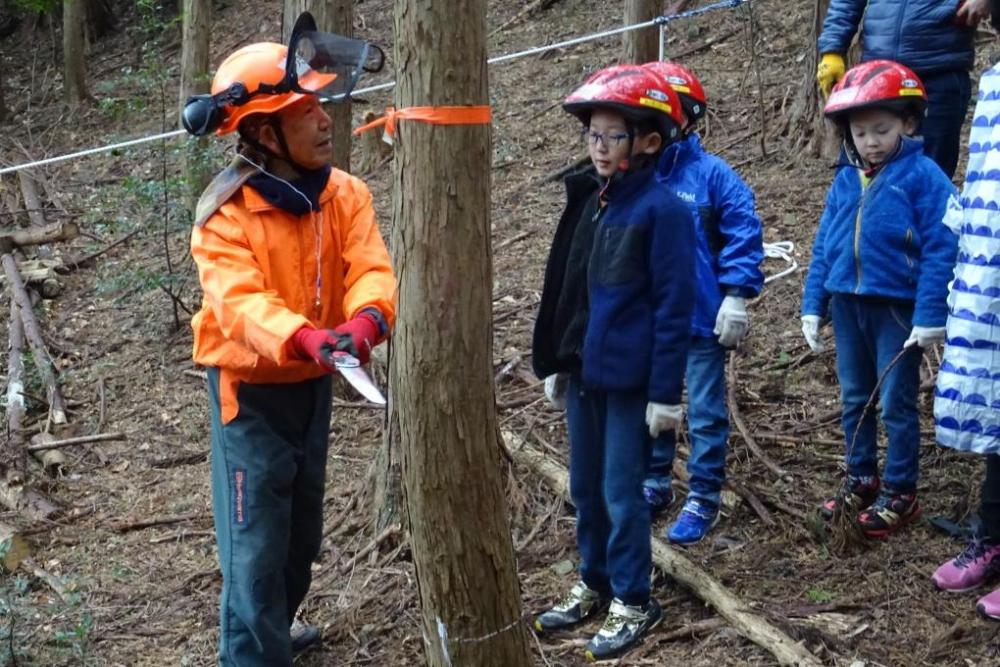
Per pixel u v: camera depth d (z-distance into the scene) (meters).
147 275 6.85
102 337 6.95
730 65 9.15
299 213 2.89
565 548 3.93
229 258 2.81
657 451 4.05
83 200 9.69
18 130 12.88
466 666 2.64
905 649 3.15
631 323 3.11
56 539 4.59
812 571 3.60
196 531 4.54
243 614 2.96
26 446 5.47
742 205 3.79
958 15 4.25
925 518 3.81
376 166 9.02
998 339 3.10
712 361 3.85
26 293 7.39
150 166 10.23
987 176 3.10
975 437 3.16
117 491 5.04
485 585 2.60
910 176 3.52
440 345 2.45
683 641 3.31
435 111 2.35
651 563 3.45
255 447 2.96
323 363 2.54
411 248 2.43
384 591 3.78
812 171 7.07
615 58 10.05
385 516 4.10
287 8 5.25
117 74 14.12
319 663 3.49
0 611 3.74
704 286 3.82
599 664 3.24
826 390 4.88
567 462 4.43
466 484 2.53
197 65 8.61
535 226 7.33
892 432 3.67
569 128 8.88
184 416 5.79
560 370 3.34
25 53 15.84
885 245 3.54
